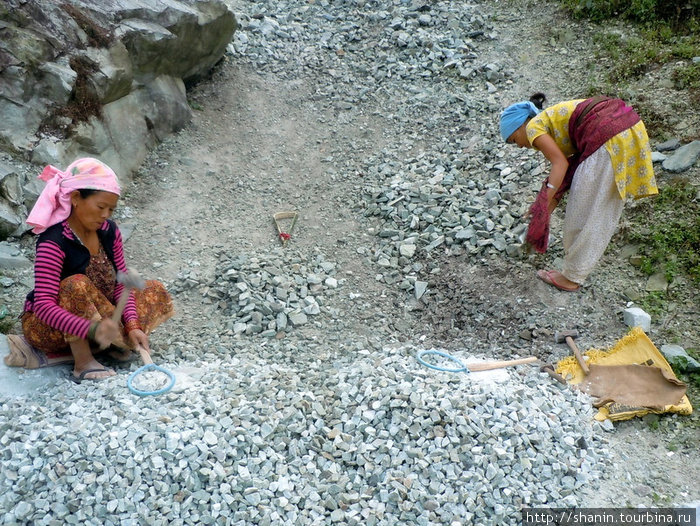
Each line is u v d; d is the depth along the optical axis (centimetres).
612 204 434
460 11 774
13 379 381
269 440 344
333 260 521
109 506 305
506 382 398
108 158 559
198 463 323
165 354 418
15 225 486
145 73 594
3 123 509
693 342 434
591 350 434
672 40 670
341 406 366
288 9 792
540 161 574
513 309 472
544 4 768
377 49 733
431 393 369
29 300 376
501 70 688
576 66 673
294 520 313
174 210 559
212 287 488
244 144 627
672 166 534
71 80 525
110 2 574
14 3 517
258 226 553
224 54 701
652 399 392
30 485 311
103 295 379
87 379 380
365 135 639
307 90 684
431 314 476
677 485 351
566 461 354
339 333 456
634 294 471
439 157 605
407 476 332
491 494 330
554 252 505
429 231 534
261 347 437
